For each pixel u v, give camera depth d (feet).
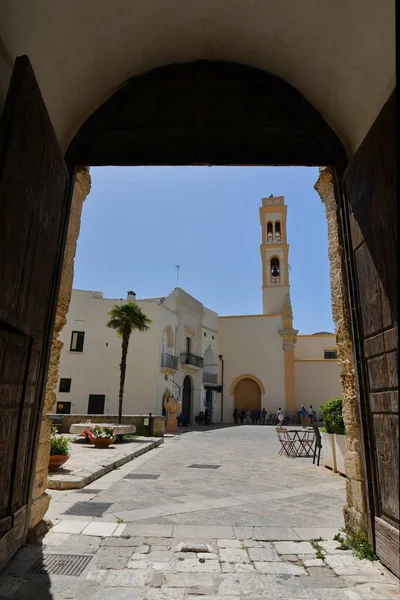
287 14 13.37
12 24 9.78
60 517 16.96
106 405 89.92
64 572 11.30
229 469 32.12
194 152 15.24
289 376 123.03
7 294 9.43
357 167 13.41
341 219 15.33
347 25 12.20
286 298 129.90
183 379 105.40
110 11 12.86
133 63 15.25
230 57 15.62
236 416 121.90
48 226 12.46
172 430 75.82
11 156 8.83
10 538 11.47
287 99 15.70
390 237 10.97
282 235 135.54
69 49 12.68
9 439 10.94
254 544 13.93
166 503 19.97
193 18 14.15
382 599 9.96
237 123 15.46
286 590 10.43
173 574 11.37
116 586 10.57
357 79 13.16
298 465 34.81
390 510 11.64
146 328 75.25
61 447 27.22
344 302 15.64
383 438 12.05
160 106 15.60
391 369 11.32
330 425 31.91
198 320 117.29
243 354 128.26
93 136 15.34
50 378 15.75
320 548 13.55
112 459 33.53
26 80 9.36
